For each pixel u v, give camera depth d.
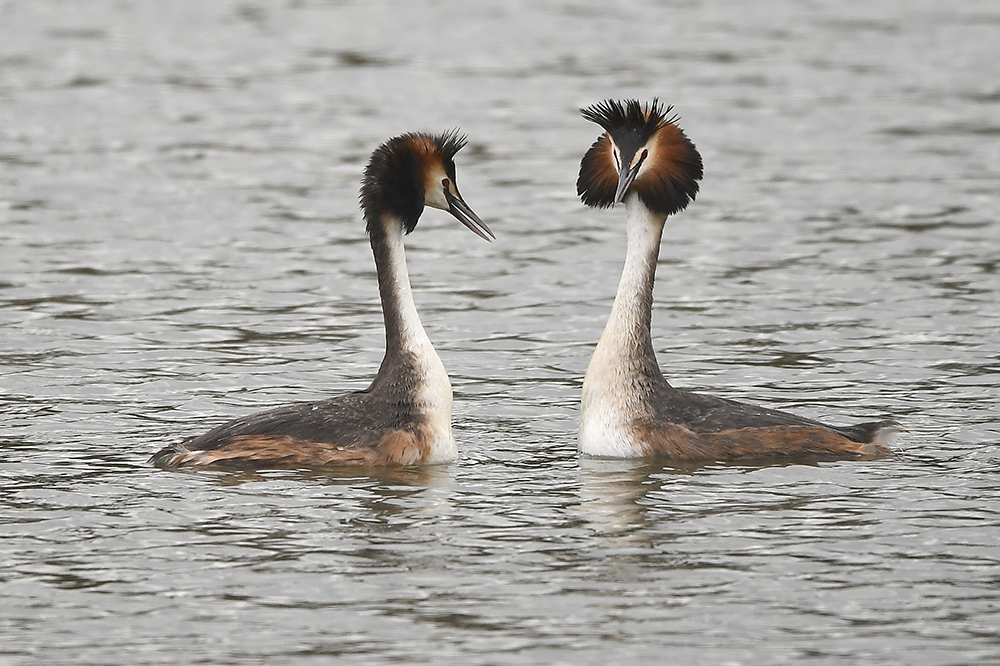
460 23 42.56
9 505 12.40
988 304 19.28
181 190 25.53
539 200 25.17
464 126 30.28
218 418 15.05
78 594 10.70
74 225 23.22
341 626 10.20
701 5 46.03
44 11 43.84
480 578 10.96
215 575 11.02
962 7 45.47
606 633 10.06
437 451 13.79
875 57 37.81
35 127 29.92
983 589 10.76
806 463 13.74
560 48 38.88
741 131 29.98
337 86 34.31
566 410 15.63
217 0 46.12
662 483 13.17
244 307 19.38
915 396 15.81
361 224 23.73
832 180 26.20
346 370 16.88
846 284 20.41
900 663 9.65
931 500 12.64
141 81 34.53
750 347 17.80
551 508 12.48
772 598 10.62
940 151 28.28
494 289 20.41
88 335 17.97
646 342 14.22
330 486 12.98
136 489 12.83
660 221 14.48
